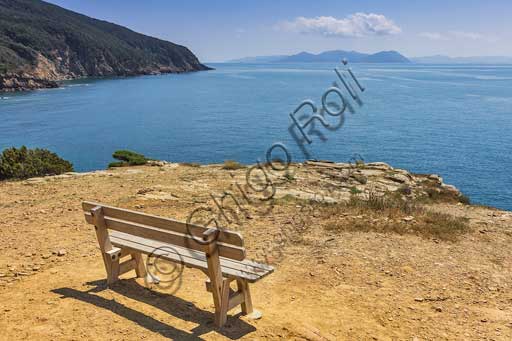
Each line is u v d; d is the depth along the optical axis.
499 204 36.34
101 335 4.44
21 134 72.50
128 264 5.93
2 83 149.75
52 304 5.12
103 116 96.06
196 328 4.65
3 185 14.11
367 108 97.62
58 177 15.85
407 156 53.12
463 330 4.82
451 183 42.50
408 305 5.41
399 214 9.89
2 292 5.50
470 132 68.94
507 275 6.41
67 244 7.53
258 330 4.64
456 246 7.71
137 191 12.78
